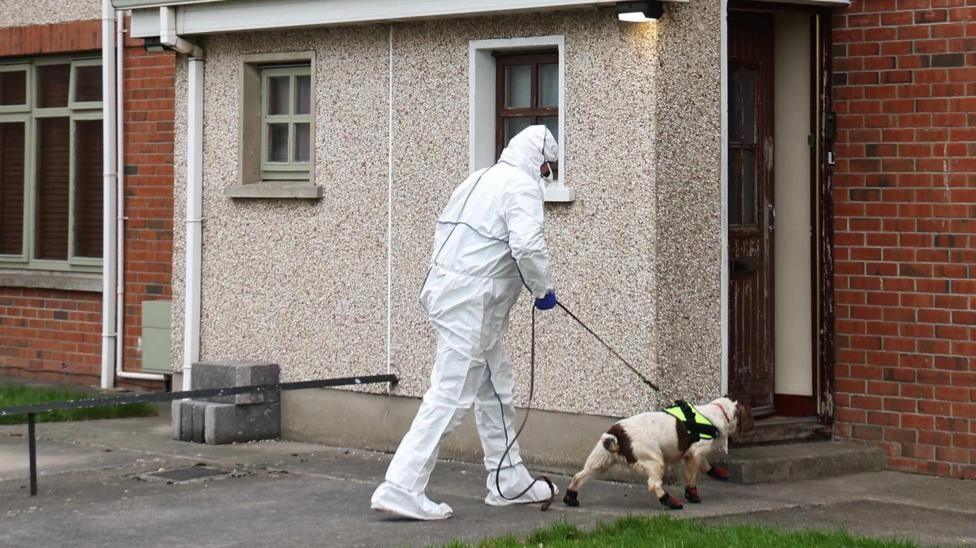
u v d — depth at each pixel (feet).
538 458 39.70
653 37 37.24
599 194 38.37
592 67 38.50
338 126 44.29
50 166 60.90
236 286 46.70
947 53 39.58
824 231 41.60
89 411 50.62
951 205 39.58
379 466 41.01
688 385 38.11
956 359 39.60
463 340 33.78
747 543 29.78
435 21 41.91
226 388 40.42
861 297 41.14
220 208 47.03
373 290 43.57
